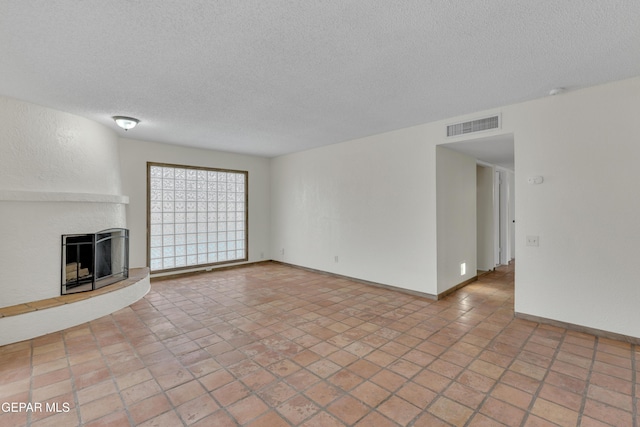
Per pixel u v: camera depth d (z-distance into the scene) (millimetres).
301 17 1877
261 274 5793
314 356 2600
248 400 2014
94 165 3979
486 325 3262
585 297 3027
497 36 2094
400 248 4555
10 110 3160
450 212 4488
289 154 6492
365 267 5047
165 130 4516
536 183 3270
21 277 3188
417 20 1912
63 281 3500
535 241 3299
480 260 6121
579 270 3051
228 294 4461
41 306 3105
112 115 3775
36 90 2980
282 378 2270
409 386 2162
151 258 5312
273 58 2402
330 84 2891
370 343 2844
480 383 2193
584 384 2170
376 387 2152
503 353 2633
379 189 4805
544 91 3053
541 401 1987
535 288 3322
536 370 2357
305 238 6164
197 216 5898
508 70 2607
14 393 2098
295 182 6367
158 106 3479
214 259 6145
